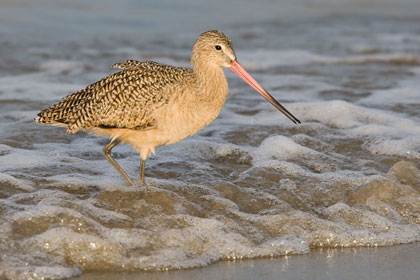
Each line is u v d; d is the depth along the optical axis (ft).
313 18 116.26
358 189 44.55
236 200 42.80
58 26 101.96
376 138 54.39
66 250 35.32
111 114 42.04
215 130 56.65
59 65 78.84
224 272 35.19
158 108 41.65
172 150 51.93
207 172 47.98
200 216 40.37
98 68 78.48
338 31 106.01
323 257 37.60
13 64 78.33
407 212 43.11
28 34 95.66
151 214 39.73
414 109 62.85
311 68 80.23
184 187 43.70
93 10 113.39
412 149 52.11
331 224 40.34
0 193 41.37
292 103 62.85
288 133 56.39
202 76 43.04
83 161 48.85
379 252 38.45
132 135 42.91
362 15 119.96
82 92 43.42
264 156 50.83
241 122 59.11
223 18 113.19
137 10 115.55
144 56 85.66
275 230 39.68
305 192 44.57
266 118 60.39
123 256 35.40
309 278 34.86
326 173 47.47
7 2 113.80
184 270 35.17
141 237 36.99
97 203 40.45
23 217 37.24
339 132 56.75
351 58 86.12
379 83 73.20
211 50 43.50
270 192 44.34
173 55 86.53
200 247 37.17
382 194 44.27
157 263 35.24
